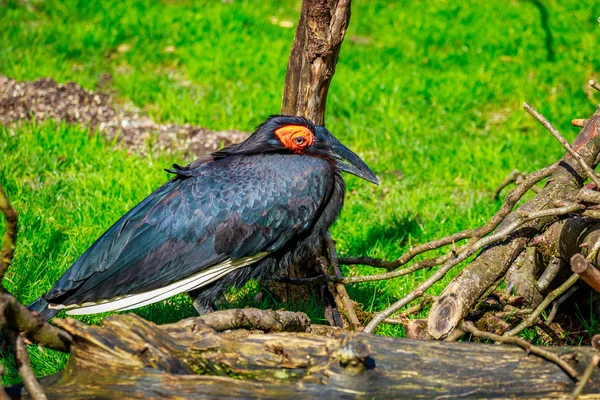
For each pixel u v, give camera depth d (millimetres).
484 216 12203
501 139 15258
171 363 6332
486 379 6418
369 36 20094
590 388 6387
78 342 6359
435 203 12898
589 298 9203
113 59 17797
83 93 15320
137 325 6367
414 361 6465
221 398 6133
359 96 16250
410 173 14062
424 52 18828
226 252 8438
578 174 8836
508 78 17406
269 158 8844
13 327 6258
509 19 20406
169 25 19234
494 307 9039
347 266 10820
